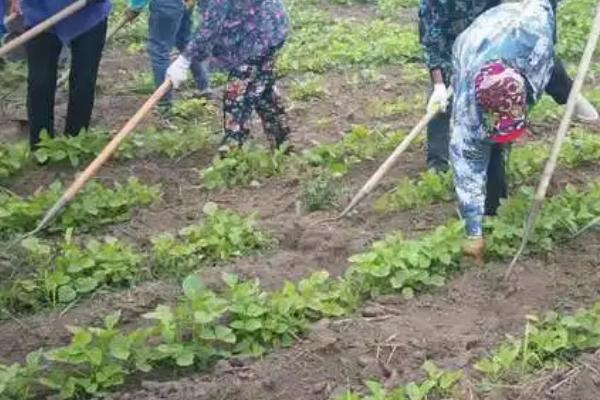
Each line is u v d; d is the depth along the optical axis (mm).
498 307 6777
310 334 6547
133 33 12844
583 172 8430
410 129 9500
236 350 6461
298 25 12977
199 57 8086
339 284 6895
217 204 8172
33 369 6172
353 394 6000
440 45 7465
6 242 7598
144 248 7594
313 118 10031
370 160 8766
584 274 7055
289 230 7656
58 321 6816
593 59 11625
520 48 6688
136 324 6797
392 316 6734
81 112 8969
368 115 10000
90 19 8688
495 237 7188
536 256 7219
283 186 8383
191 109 10102
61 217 7801
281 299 6602
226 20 8312
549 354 6324
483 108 6609
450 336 6516
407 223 7723
